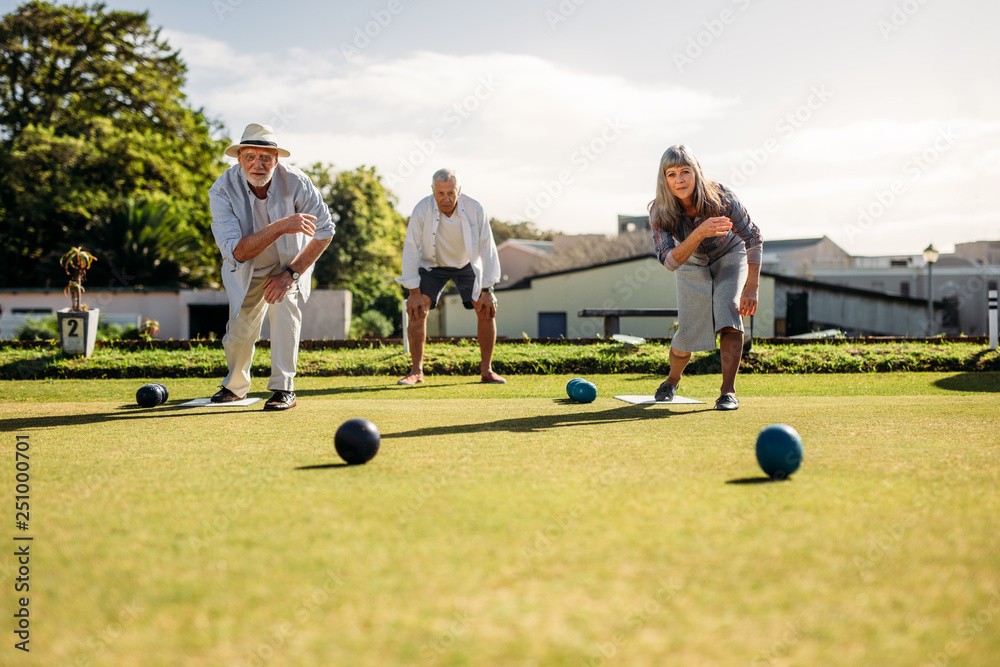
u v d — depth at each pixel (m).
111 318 20.17
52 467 2.63
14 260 25.33
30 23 25.56
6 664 1.14
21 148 23.84
